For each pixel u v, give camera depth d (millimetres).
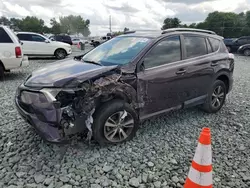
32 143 3336
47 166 2830
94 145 3297
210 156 2105
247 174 2799
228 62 4723
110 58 3699
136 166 2885
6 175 2652
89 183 2566
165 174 2754
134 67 3334
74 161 2938
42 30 76625
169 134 3770
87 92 2947
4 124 3945
